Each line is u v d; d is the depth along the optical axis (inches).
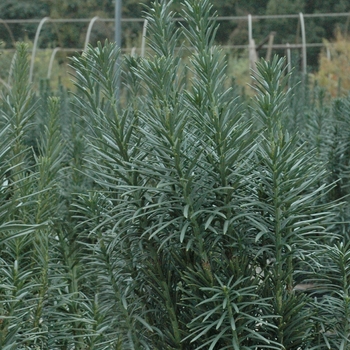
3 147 111.7
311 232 129.0
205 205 127.1
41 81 372.8
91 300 138.2
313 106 330.0
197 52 136.1
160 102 128.7
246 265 127.9
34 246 133.8
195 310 125.0
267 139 131.4
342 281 132.2
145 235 130.2
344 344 128.7
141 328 133.3
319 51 846.5
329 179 218.8
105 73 136.1
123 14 841.5
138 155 131.3
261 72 130.8
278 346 127.3
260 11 830.5
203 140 129.6
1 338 111.1
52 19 807.1
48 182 138.8
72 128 221.0
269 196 128.2
